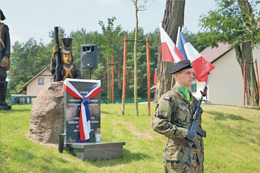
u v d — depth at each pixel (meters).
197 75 11.11
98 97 9.06
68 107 8.54
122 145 8.62
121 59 72.44
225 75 32.47
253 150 11.37
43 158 7.57
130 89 69.31
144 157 8.85
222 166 9.48
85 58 12.69
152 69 68.56
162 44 11.66
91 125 8.87
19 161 7.11
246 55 24.22
